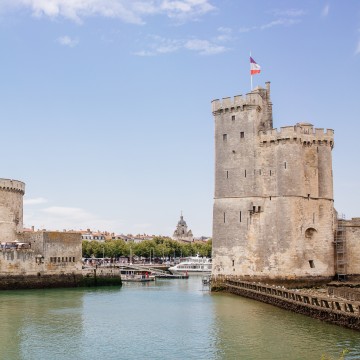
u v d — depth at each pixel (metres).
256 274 87.62
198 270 168.62
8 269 100.69
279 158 87.88
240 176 90.25
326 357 41.12
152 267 173.50
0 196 112.12
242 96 91.06
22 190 118.06
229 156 91.56
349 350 43.12
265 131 89.56
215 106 93.62
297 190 87.06
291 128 87.56
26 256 102.88
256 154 89.62
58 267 107.00
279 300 68.31
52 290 102.12
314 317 57.91
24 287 102.12
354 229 90.94
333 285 86.00
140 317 63.62
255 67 94.06
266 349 44.50
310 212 88.44
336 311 52.94
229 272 89.62
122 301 81.38
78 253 110.38
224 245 90.50
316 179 89.62
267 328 53.16
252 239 88.50
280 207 87.00
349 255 90.62
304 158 88.88
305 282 86.38
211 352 44.41
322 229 89.12
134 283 127.19
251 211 88.62
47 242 105.94
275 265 86.50
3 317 63.56
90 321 60.75
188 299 83.00
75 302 80.06
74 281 108.94
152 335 52.00
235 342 47.59
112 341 49.44
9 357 43.75
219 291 90.06
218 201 91.81
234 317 61.06
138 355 44.06
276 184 87.75
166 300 82.12
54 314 66.31
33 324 58.59
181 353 44.41
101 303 78.81
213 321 58.81
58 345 47.94
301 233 86.88
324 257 88.62
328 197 90.06
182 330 54.28
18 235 110.94
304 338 47.69
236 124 91.56
